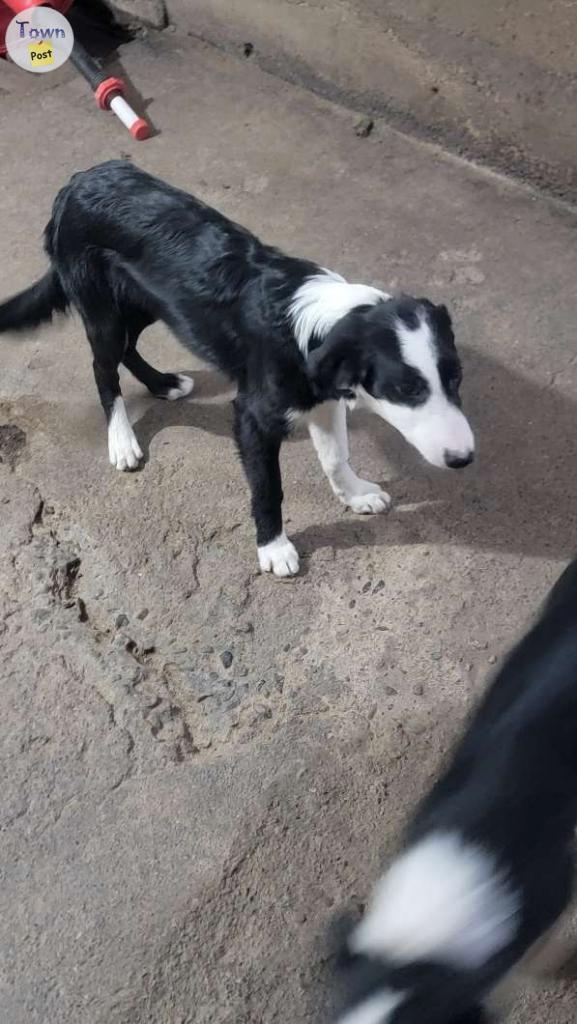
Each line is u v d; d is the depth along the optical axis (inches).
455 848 33.4
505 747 36.9
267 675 54.3
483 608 55.9
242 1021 43.1
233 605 57.3
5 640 56.4
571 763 36.2
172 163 83.0
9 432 66.6
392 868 36.7
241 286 52.2
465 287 71.8
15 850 48.7
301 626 56.1
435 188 79.3
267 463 54.9
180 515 61.4
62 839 48.9
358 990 31.4
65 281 58.9
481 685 52.7
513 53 72.7
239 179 81.1
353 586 57.6
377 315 47.2
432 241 75.1
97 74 88.0
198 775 50.5
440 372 46.9
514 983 42.4
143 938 45.6
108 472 63.8
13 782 50.9
